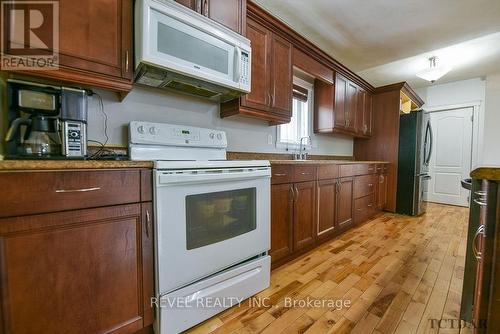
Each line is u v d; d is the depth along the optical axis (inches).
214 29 57.8
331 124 116.7
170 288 44.1
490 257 32.4
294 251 77.9
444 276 68.1
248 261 59.2
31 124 42.0
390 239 99.2
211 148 69.9
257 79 75.8
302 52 94.8
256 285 59.4
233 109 74.0
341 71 119.6
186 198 46.1
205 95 70.9
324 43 111.7
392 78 161.5
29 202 31.9
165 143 59.9
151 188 43.0
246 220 58.3
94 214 37.1
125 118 59.9
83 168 35.9
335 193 97.8
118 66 48.3
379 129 150.9
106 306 38.7
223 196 53.1
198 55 55.2
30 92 41.4
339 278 67.4
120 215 39.6
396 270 71.9
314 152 125.7
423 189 144.9
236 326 48.6
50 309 34.0
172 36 50.9
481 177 33.0
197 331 47.2
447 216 139.1
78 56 43.3
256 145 92.7
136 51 49.3
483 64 136.4
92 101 55.3
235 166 54.5
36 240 32.7
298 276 68.4
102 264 38.2
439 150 181.5
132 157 55.5
